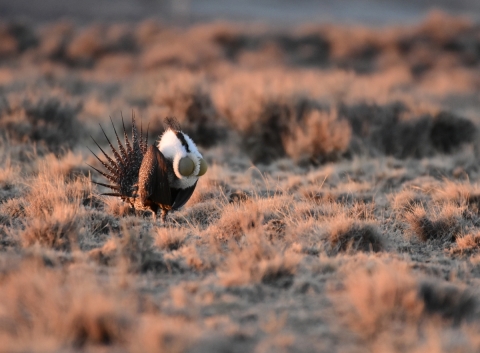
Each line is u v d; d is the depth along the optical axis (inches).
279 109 1411.2
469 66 3489.2
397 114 1472.7
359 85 1999.3
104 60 3270.2
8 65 3174.2
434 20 3831.2
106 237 812.0
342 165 1259.2
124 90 2180.1
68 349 480.7
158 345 470.3
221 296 611.8
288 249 753.6
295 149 1328.7
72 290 556.1
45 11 6476.4
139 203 813.9
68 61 3383.4
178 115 1508.4
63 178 1032.2
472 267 744.3
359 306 571.5
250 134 1403.8
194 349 481.7
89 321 504.7
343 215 852.0
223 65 3004.4
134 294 591.2
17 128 1302.9
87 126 1537.9
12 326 517.0
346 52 3563.0
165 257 722.8
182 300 586.9
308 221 863.1
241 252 720.3
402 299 574.2
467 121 1481.3
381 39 3676.2
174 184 767.1
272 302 604.7
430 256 793.6
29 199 911.7
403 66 3230.8
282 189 1059.3
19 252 710.5
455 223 875.4
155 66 2945.4
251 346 506.0
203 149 1444.4
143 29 3909.9
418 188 1073.5
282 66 3216.0
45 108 1368.1
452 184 1056.2
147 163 759.7
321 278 668.1
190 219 908.0
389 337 527.8
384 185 1138.7
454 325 568.4
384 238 807.7
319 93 1720.0
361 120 1467.8
